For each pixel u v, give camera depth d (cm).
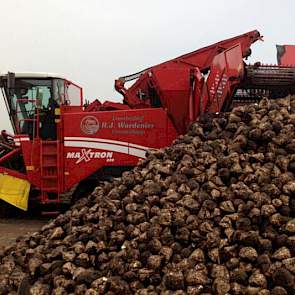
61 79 1157
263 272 432
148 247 495
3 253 647
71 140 1010
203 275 449
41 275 539
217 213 498
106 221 559
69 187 1014
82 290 486
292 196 482
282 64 1081
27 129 1143
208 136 642
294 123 583
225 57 966
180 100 1020
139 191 584
